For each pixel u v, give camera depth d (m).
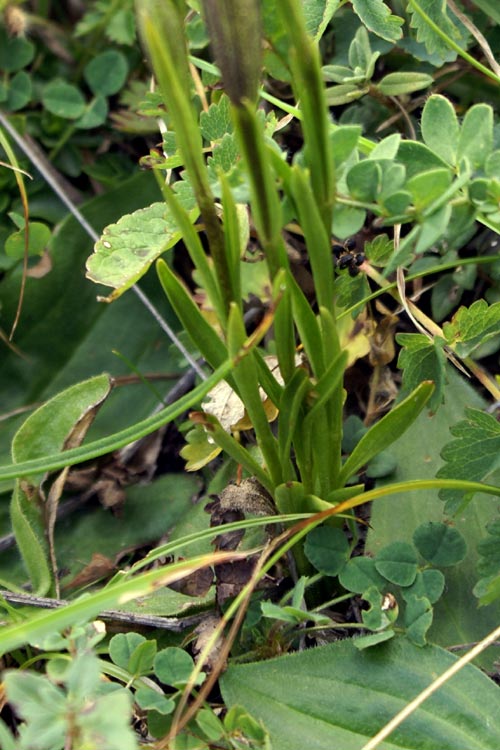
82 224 0.48
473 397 0.42
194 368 0.46
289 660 0.38
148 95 0.43
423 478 0.41
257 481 0.41
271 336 0.46
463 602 0.39
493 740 0.36
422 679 0.37
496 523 0.38
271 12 0.34
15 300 0.48
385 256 0.41
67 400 0.44
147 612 0.40
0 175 0.50
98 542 0.44
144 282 0.48
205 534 0.38
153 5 0.32
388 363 0.45
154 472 0.46
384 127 0.45
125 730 0.33
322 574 0.39
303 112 0.33
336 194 0.35
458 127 0.36
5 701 0.39
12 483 0.45
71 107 0.51
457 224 0.36
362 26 0.46
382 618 0.38
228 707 0.37
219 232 0.34
